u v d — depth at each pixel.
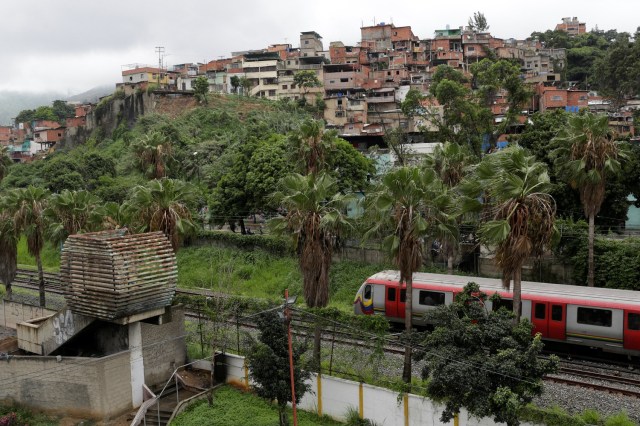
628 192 39.44
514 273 21.89
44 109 141.25
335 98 89.06
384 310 30.20
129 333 23.39
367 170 48.19
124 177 70.12
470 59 108.94
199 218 51.84
